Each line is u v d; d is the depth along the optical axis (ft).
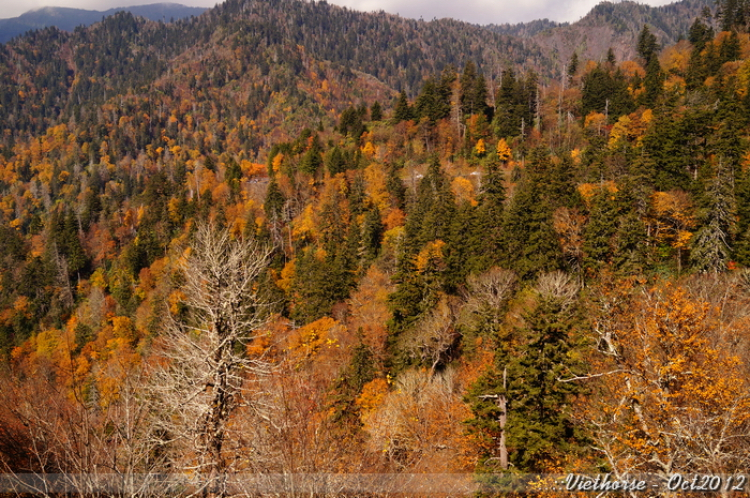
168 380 41.65
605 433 48.32
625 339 52.95
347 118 408.05
